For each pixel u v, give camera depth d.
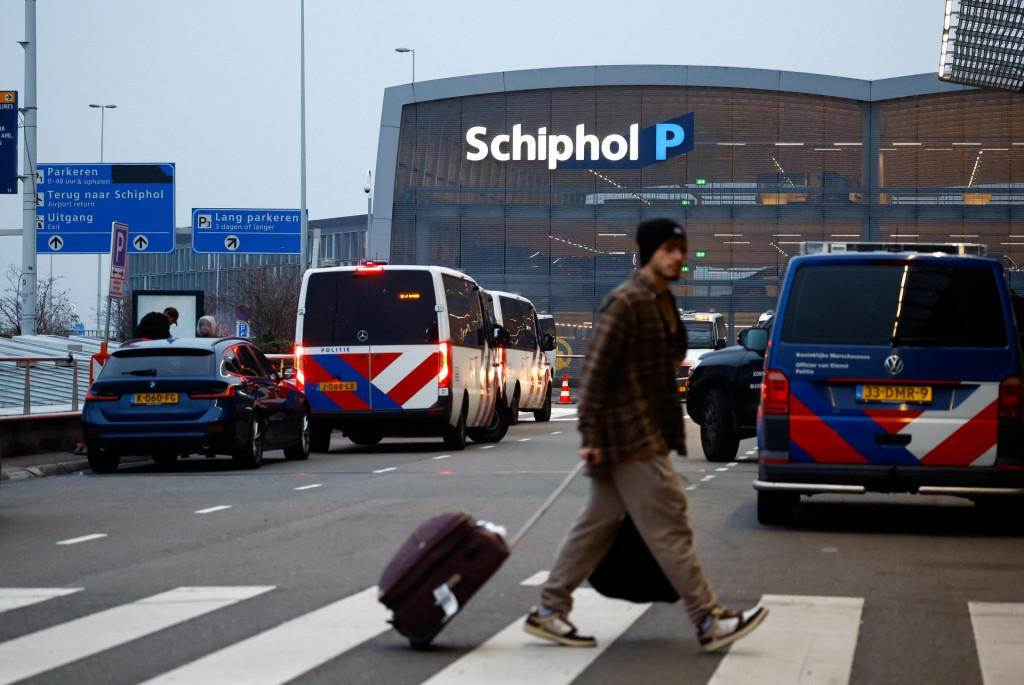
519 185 66.94
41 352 34.25
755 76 65.50
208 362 19.98
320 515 13.85
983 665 7.04
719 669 6.93
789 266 12.58
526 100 67.00
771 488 12.41
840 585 9.55
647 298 7.17
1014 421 12.12
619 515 7.35
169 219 43.94
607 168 66.38
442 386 23.41
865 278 12.39
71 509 14.78
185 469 20.77
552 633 7.50
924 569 10.34
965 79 20.88
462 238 67.19
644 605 8.82
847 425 12.27
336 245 136.12
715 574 10.02
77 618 8.33
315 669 6.93
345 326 23.59
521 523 12.98
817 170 65.31
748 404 20.02
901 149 64.81
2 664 7.04
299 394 22.55
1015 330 12.25
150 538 12.21
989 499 12.59
